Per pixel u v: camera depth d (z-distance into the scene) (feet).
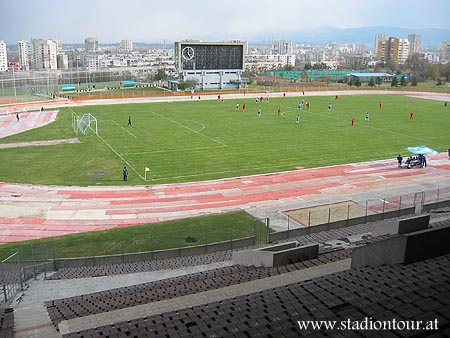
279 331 44.24
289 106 359.25
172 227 126.72
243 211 138.62
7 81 398.83
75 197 151.74
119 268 100.32
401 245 59.52
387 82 634.02
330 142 230.48
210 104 371.15
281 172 179.73
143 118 299.38
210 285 75.41
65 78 594.24
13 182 166.61
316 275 73.41
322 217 133.08
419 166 189.26
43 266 98.78
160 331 50.39
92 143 225.97
